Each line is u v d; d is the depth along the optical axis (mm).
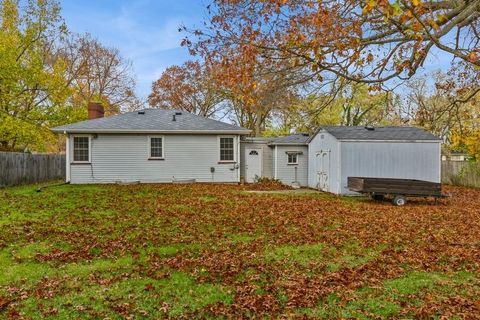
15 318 4832
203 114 42938
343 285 6059
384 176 18969
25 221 10578
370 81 4438
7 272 6566
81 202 14211
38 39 27203
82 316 4938
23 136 23781
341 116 28500
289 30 4715
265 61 4969
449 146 26172
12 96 24031
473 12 4180
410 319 4852
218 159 22797
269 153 24750
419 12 3822
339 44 4328
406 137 19141
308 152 23984
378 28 4934
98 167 21516
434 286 6027
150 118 23156
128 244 8469
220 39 5340
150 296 5590
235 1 5297
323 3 4734
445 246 8555
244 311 5125
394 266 7098
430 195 15977
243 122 40719
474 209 14625
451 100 8234
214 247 8367
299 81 5074
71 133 21219
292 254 7840
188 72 41500
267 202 15289
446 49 3875
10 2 26406
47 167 24922
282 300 5492
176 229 10047
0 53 23125
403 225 10992
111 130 21203
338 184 18766
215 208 13484
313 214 12680
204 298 5535
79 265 7031
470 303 5328
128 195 16438
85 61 40344
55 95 26562
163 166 22203
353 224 11039
